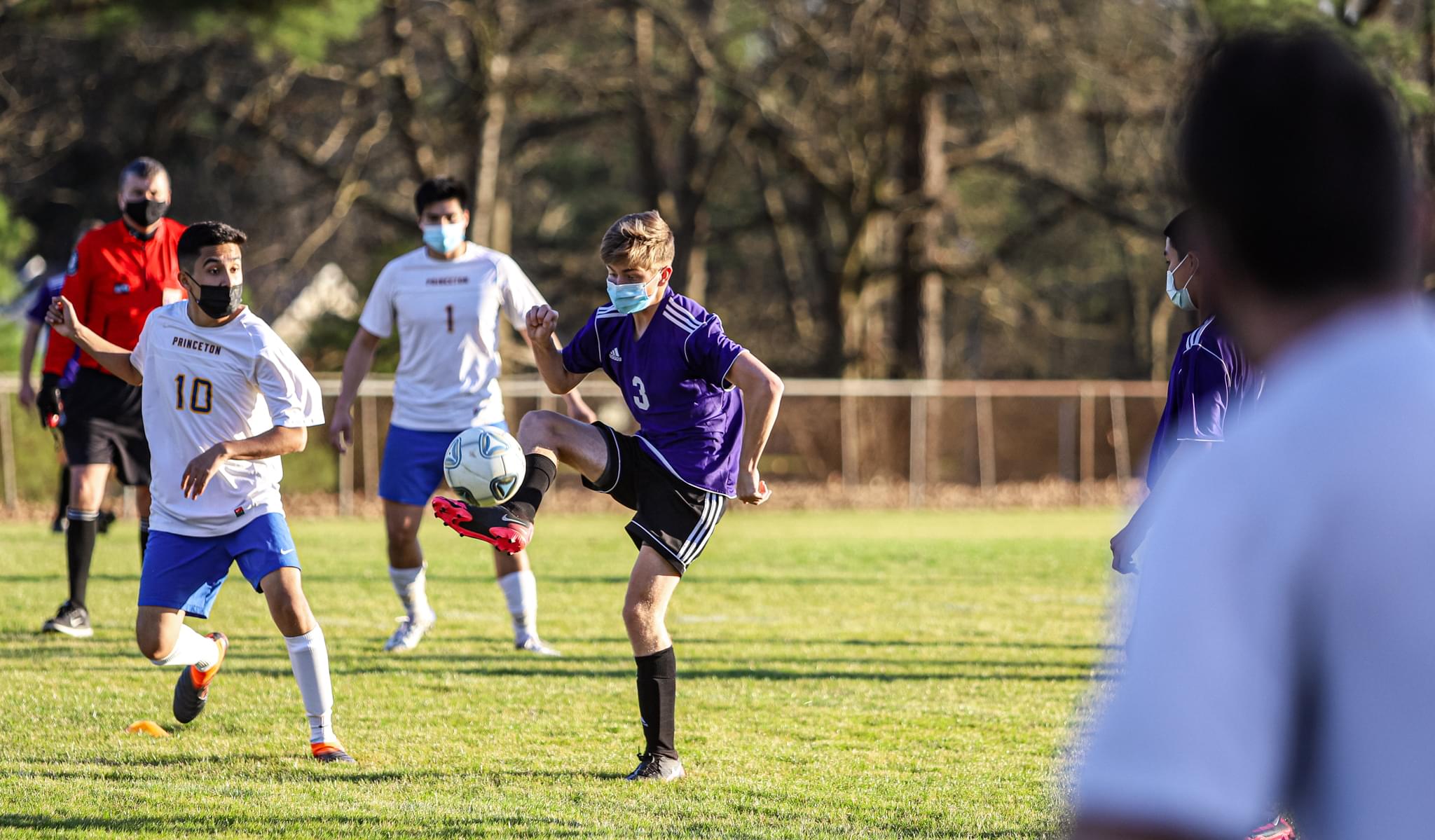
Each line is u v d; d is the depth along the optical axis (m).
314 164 97.94
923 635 30.88
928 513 79.88
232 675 23.78
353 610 33.22
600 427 17.05
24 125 98.75
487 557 47.66
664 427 16.98
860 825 14.45
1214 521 3.54
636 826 14.10
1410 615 3.37
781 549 53.66
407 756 18.03
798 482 87.81
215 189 106.31
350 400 26.53
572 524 65.62
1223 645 3.43
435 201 25.75
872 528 67.50
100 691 22.00
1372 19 64.50
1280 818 13.75
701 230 105.88
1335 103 3.66
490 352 26.36
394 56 87.88
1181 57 83.75
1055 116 95.94
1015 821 14.69
